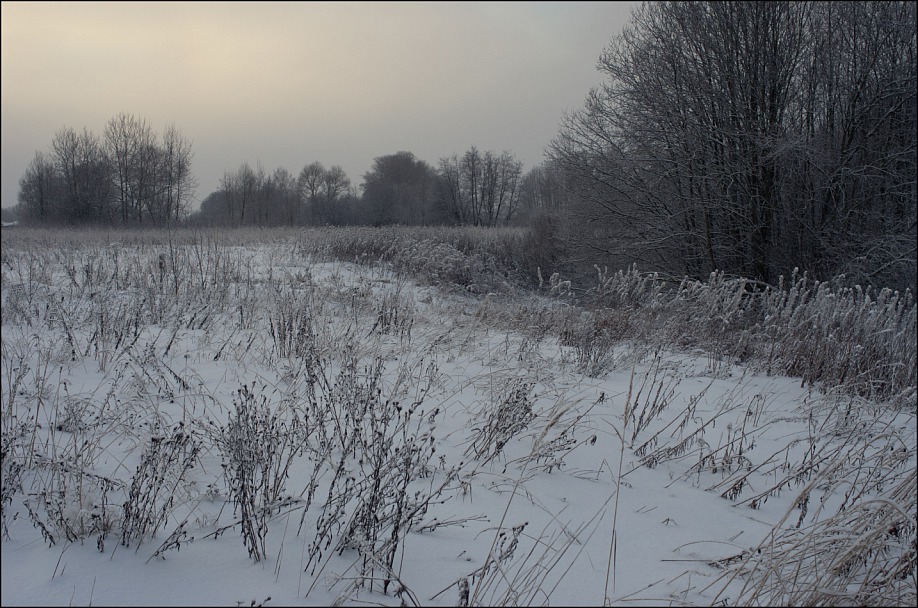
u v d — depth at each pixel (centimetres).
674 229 2039
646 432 557
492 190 7238
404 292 1327
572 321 926
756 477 491
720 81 1970
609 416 574
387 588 281
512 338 847
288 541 317
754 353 870
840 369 762
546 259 2420
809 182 1897
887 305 873
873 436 566
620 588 304
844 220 1839
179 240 1659
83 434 399
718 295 942
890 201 1873
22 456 381
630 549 348
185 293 952
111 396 491
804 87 1975
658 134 2000
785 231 1927
